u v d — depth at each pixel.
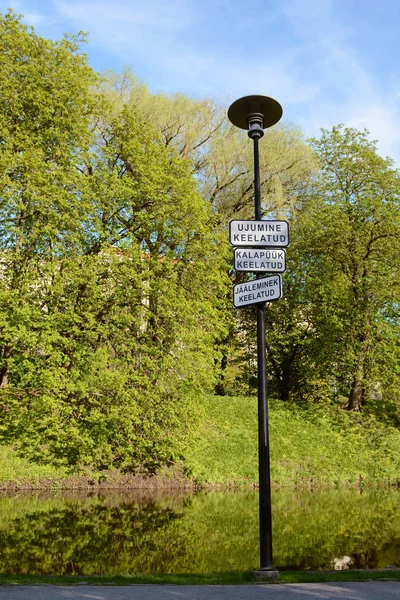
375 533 13.68
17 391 21.61
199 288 22.11
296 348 30.31
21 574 8.96
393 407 30.09
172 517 15.45
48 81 20.11
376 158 27.86
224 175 29.61
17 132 19.39
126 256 20.53
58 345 19.53
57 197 18.69
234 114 8.91
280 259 8.31
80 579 7.95
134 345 19.97
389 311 27.66
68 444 19.95
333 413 27.66
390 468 23.11
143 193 21.30
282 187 29.36
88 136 20.86
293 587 7.06
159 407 20.25
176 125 28.56
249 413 26.84
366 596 6.48
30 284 19.28
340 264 28.44
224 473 21.22
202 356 21.11
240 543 12.58
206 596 6.49
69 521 14.57
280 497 19.20
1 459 19.30
